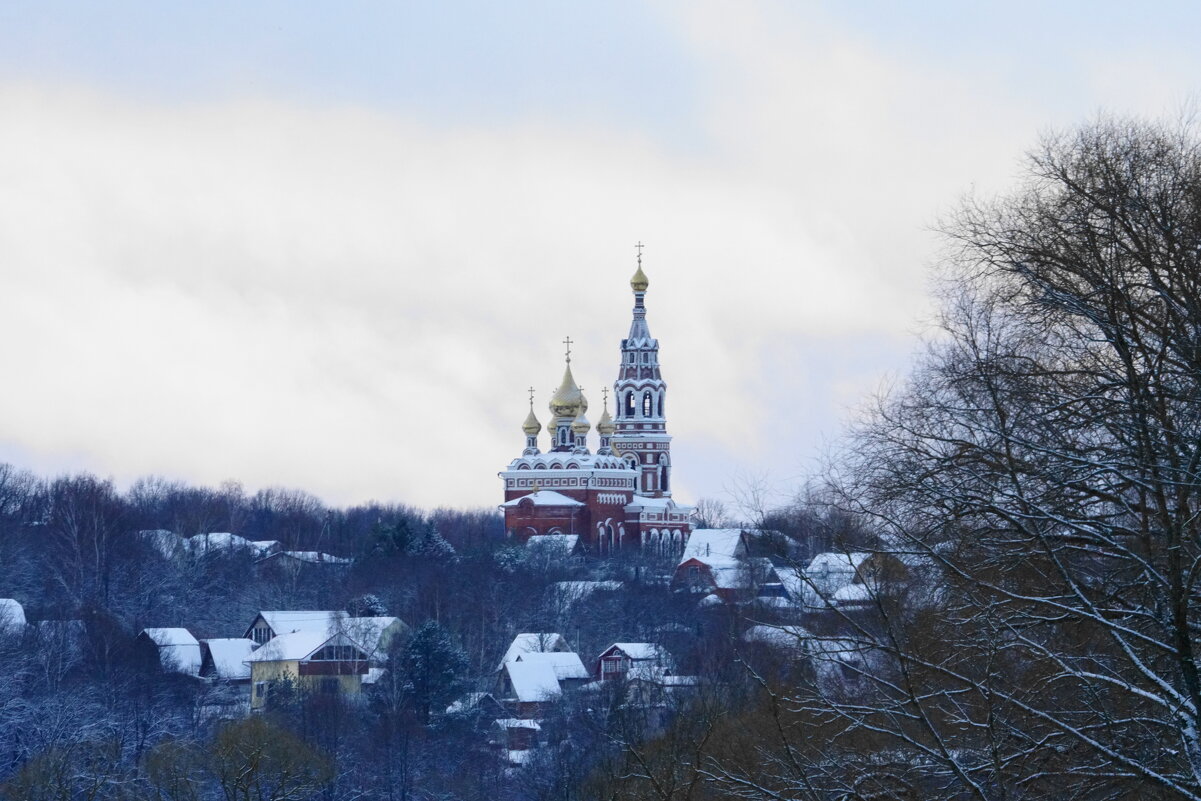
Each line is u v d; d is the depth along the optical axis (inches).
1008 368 3225.9
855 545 3280.0
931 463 3319.4
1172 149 3523.6
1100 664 2923.2
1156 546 2878.9
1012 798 2965.1
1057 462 2970.0
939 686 3225.9
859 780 2967.5
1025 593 3169.3
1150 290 3270.2
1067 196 3449.8
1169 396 2792.8
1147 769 2711.6
